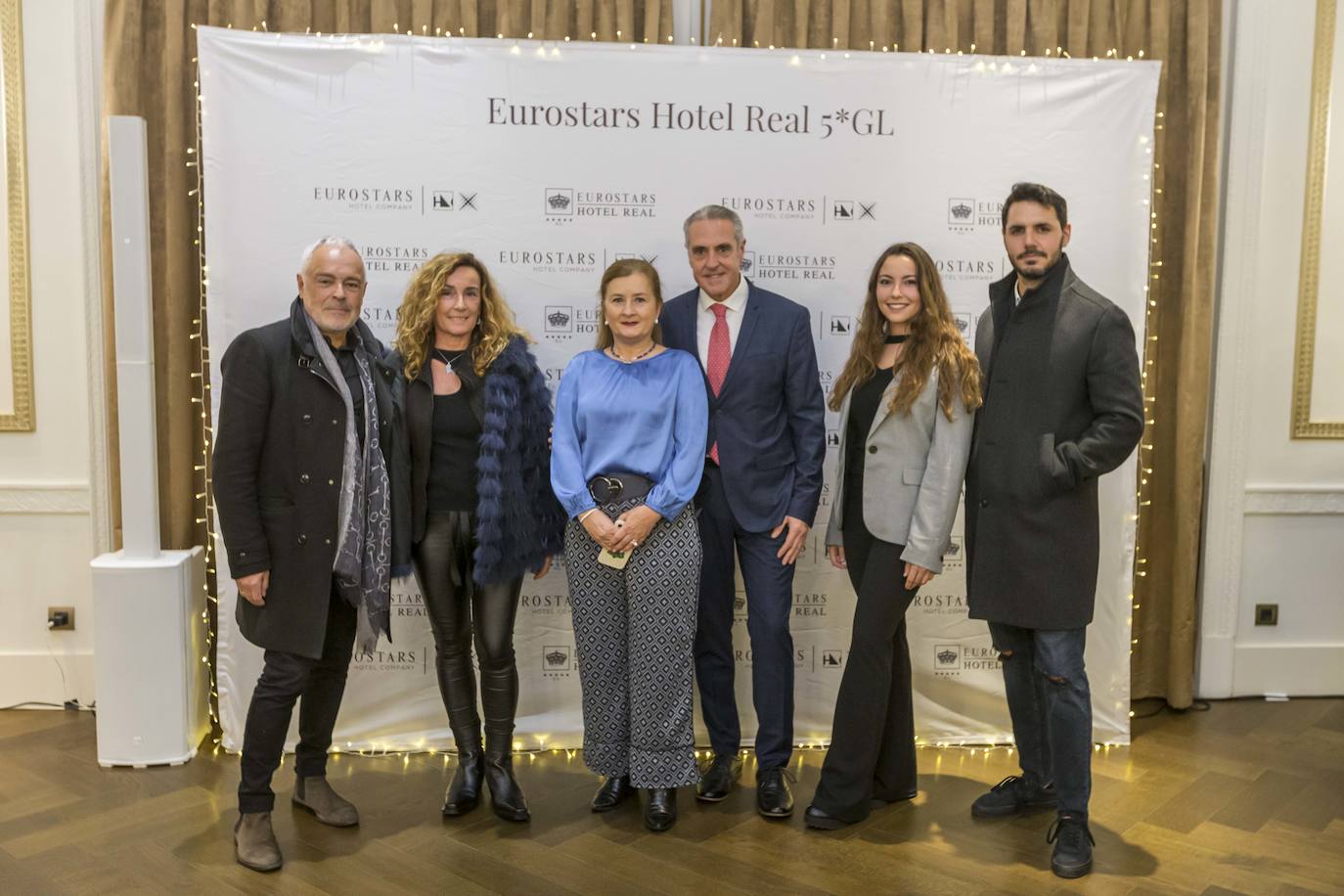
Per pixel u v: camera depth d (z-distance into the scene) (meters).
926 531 2.55
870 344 2.71
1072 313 2.50
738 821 2.79
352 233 3.14
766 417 2.84
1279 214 3.62
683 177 3.21
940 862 2.56
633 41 3.33
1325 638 3.76
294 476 2.48
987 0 3.37
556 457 2.69
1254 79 3.53
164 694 3.10
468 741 2.85
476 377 2.67
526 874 2.48
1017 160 3.27
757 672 2.86
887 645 2.67
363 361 2.59
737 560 3.31
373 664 3.27
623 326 2.68
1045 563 2.50
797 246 3.25
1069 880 2.47
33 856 2.55
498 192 3.17
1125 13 3.44
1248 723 3.54
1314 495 3.70
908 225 3.26
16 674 3.55
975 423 2.64
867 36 3.38
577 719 3.35
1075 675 2.53
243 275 3.12
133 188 3.01
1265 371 3.68
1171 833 2.71
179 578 3.11
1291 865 2.54
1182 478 3.55
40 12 3.36
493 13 3.32
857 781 2.72
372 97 3.12
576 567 2.71
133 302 3.03
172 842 2.63
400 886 2.42
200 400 3.33
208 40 3.05
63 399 3.48
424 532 2.67
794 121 3.22
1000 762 3.25
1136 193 3.30
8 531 3.51
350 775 3.11
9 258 3.42
